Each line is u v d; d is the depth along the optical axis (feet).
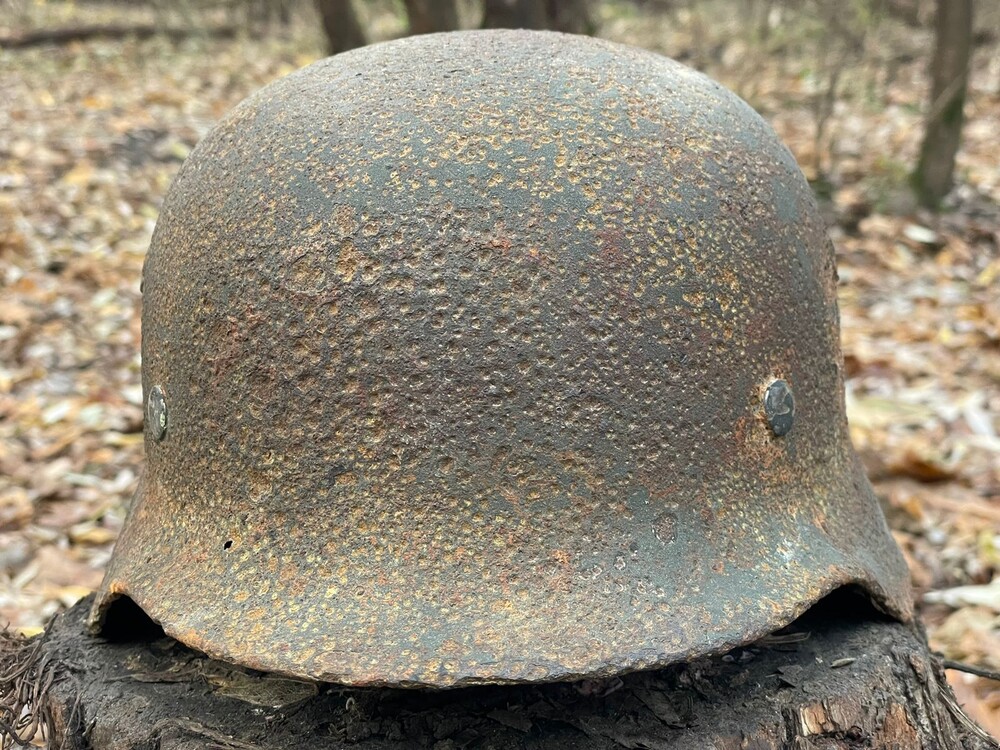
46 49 5.41
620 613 0.76
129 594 0.86
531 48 0.89
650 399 0.79
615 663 0.73
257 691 0.89
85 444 2.10
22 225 3.08
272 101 0.88
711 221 0.82
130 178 3.58
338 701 0.87
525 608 0.76
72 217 3.21
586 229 0.78
